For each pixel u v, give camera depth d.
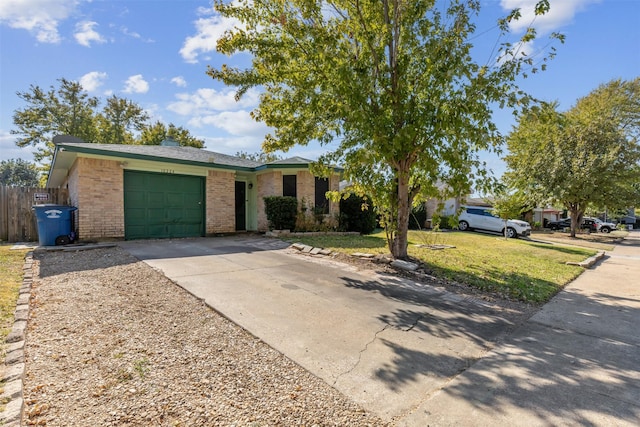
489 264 7.91
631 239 20.86
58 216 8.48
